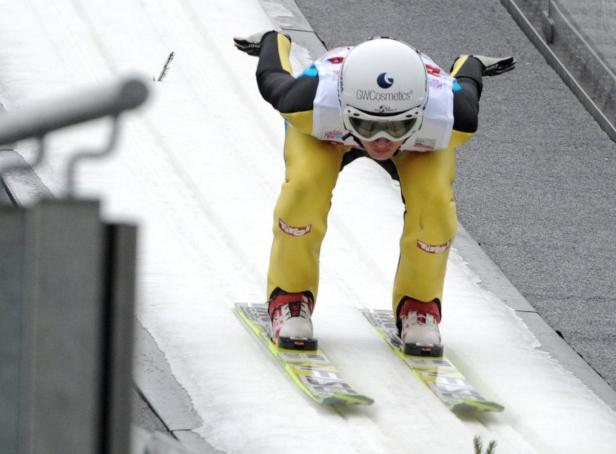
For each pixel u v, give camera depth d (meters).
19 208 7.53
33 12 31.61
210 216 24.11
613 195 28.22
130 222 7.26
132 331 7.29
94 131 26.27
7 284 7.55
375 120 17.17
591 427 18.59
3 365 7.63
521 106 31.75
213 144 27.06
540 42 34.47
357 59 17.25
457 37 34.59
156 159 25.92
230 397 17.61
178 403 17.28
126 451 7.38
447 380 18.72
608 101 31.34
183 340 19.23
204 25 32.34
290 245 18.89
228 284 21.66
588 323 22.75
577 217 27.00
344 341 20.08
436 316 19.67
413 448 16.94
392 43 17.39
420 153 18.67
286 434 16.70
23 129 7.29
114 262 7.28
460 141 18.23
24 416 7.38
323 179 18.61
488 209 26.83
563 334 22.23
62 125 7.06
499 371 19.98
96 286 7.25
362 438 16.97
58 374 7.26
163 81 29.34
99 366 7.30
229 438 16.50
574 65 33.09
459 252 24.77
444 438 17.28
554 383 19.91
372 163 27.78
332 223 24.67
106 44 30.62
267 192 25.48
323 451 16.39
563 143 30.28
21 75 28.48
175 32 31.78
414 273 19.23
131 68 29.70
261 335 19.48
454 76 18.98
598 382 20.50
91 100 6.81
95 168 24.91
